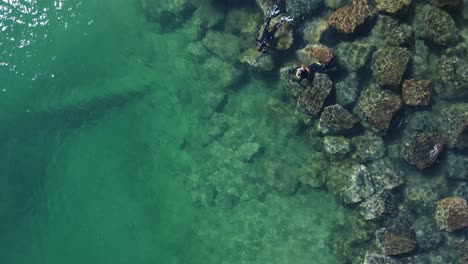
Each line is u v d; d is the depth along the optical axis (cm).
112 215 1748
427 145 1234
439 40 1188
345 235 1368
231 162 1584
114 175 1772
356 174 1298
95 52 1805
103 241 1738
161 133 1717
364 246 1313
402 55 1228
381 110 1248
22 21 1825
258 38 1410
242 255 1520
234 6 1520
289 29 1359
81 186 1808
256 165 1545
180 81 1697
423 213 1270
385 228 1273
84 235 1770
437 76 1227
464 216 1198
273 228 1495
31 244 1822
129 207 1730
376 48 1280
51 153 1861
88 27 1809
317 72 1323
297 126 1438
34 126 1880
